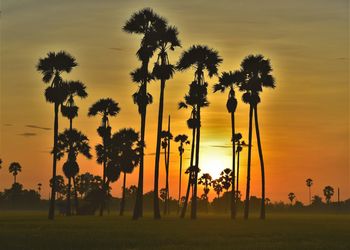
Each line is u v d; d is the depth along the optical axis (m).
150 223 74.19
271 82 102.31
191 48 95.19
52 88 89.94
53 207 90.69
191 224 72.56
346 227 69.69
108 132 125.12
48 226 64.38
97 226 64.50
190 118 100.94
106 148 129.50
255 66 101.81
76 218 98.62
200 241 42.88
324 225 76.56
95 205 134.00
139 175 87.31
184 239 44.47
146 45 85.75
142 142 87.00
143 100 86.19
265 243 42.03
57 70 90.44
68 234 48.94
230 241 43.44
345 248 38.19
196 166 96.38
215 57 94.81
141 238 44.84
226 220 96.06
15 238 43.78
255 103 102.25
